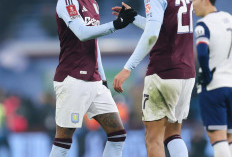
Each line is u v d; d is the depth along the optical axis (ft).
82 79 60.70
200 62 60.34
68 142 61.52
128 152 134.10
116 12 66.13
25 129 143.95
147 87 59.77
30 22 243.81
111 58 203.72
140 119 139.54
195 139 130.41
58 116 61.57
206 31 60.44
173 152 60.85
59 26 61.36
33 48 217.77
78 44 60.59
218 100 61.11
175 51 58.34
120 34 218.18
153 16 56.03
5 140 143.43
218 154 60.39
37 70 219.61
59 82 61.31
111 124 62.28
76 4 60.29
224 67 61.41
